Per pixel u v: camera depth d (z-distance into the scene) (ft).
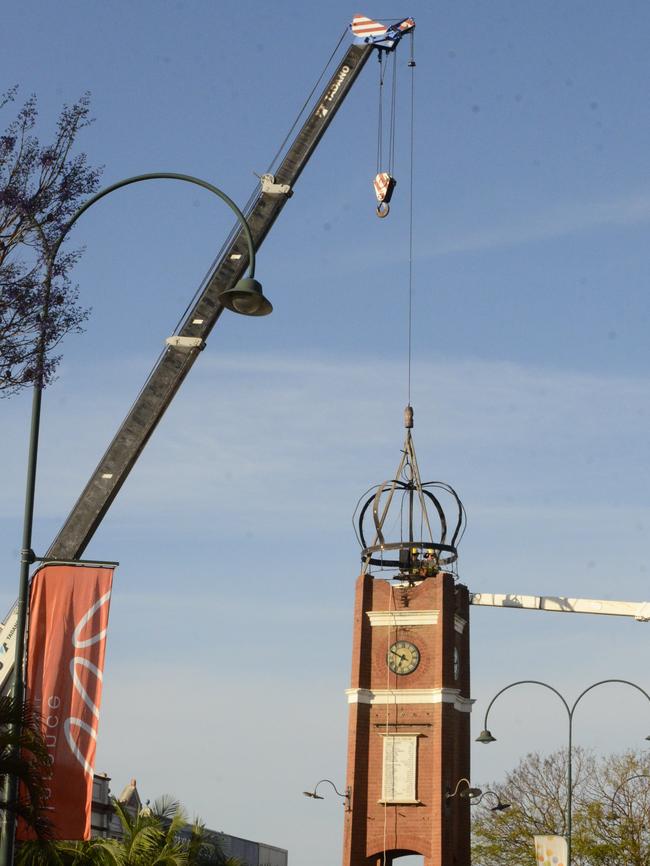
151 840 206.80
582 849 307.17
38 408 101.04
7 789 92.79
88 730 97.76
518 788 328.29
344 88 206.69
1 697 93.86
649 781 312.91
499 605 336.49
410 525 289.74
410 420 296.51
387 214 231.09
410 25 216.33
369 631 281.95
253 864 409.28
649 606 330.75
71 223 106.42
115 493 164.35
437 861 260.62
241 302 102.01
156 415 167.12
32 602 99.71
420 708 273.54
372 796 269.85
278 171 194.49
